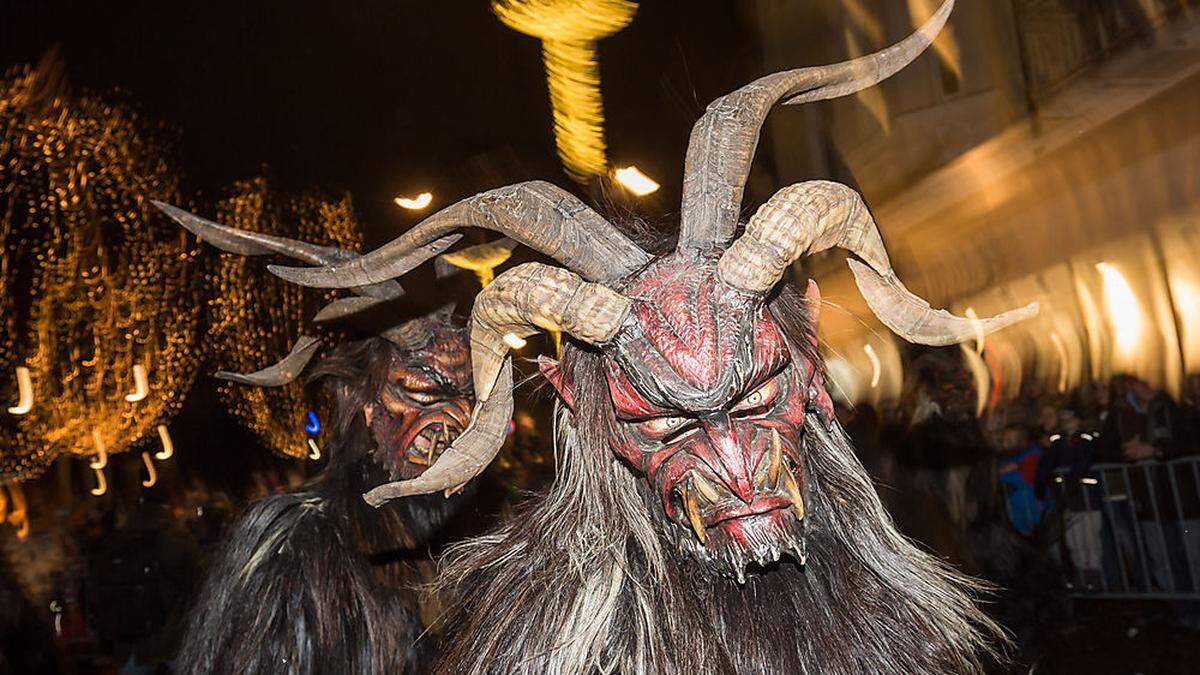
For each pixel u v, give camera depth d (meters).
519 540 2.31
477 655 2.22
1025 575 4.90
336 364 3.53
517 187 2.10
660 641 2.09
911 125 10.43
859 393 5.73
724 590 2.11
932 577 2.24
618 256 2.07
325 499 3.47
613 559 2.13
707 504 1.95
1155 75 7.93
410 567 3.38
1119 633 6.01
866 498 2.23
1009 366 8.45
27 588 6.75
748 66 11.44
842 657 2.09
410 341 3.34
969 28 9.96
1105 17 8.57
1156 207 8.01
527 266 2.08
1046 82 9.18
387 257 2.23
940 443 4.82
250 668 3.23
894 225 11.02
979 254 10.23
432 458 3.34
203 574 3.69
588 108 10.80
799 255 1.97
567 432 2.26
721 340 1.90
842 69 2.13
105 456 10.48
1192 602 6.07
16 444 11.16
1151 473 6.26
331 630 3.28
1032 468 6.55
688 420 1.96
